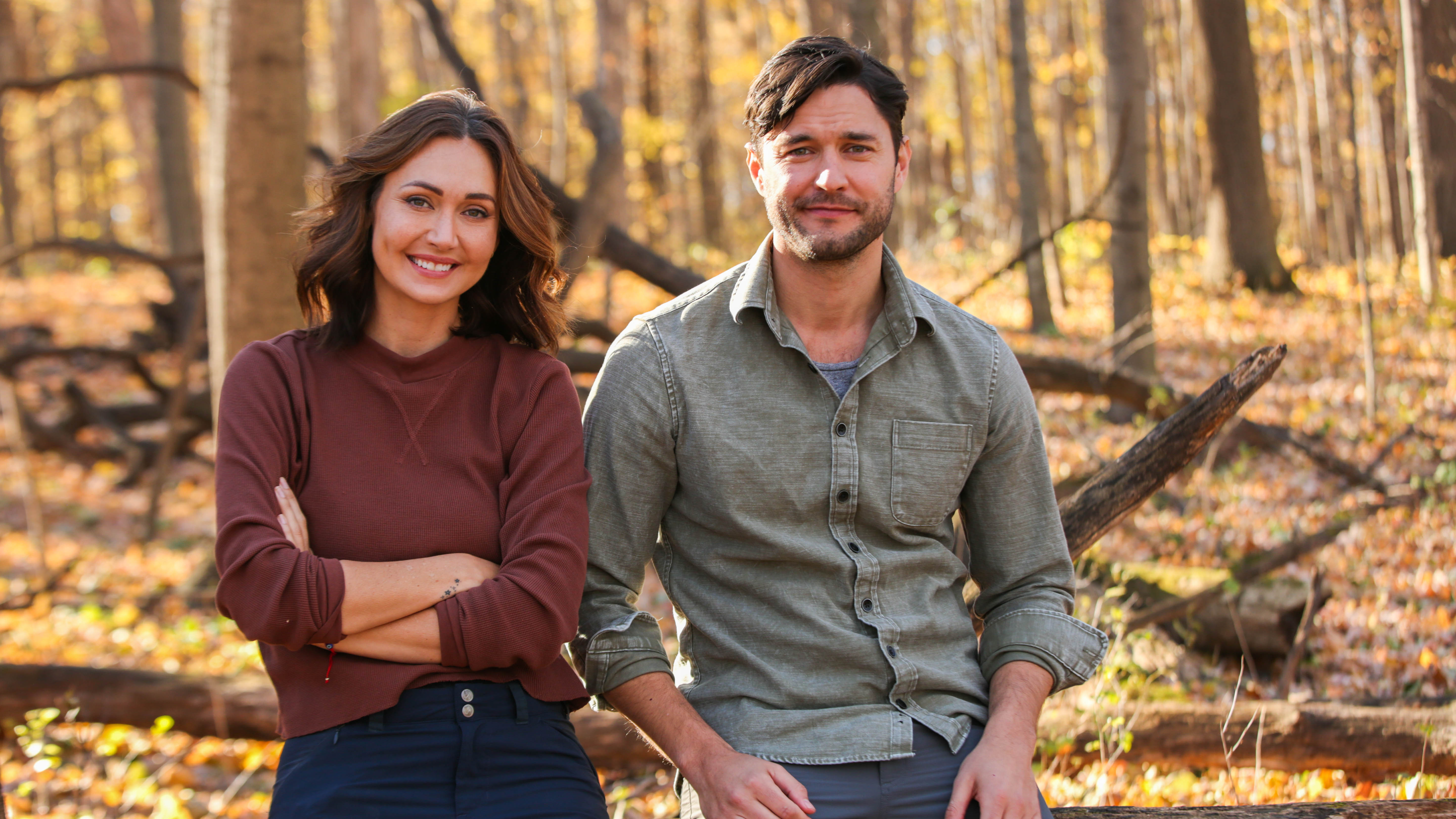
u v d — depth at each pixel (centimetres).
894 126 204
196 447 1023
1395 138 1420
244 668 470
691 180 2561
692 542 208
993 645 212
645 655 199
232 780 385
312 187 208
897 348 206
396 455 197
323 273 201
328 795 176
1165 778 331
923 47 2700
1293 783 322
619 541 206
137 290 1823
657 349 205
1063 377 661
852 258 201
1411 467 656
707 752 186
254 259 497
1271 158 2380
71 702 367
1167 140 2386
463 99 207
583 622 205
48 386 1188
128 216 3478
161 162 1323
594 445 208
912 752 192
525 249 213
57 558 709
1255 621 415
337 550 191
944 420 208
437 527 194
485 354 210
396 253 199
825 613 199
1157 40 2119
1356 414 780
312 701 185
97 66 621
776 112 201
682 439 203
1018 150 1188
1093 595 430
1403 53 1127
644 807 329
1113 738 323
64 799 358
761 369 204
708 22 2509
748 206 2162
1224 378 259
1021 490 218
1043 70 2045
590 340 976
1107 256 1458
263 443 189
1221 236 1330
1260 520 577
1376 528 555
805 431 202
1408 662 406
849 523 204
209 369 1141
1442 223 1073
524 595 186
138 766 374
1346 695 392
